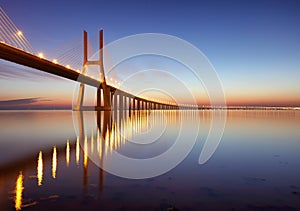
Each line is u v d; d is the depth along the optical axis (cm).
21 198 307
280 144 773
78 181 380
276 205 289
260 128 1376
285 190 340
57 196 314
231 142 825
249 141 847
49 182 373
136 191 336
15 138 946
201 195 322
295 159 548
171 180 390
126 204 292
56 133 1133
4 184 362
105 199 306
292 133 1106
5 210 272
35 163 507
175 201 302
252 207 284
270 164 498
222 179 395
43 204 289
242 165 493
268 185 362
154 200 305
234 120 2248
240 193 329
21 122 1947
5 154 610
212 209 279
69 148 710
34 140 885
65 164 497
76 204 290
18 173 425
